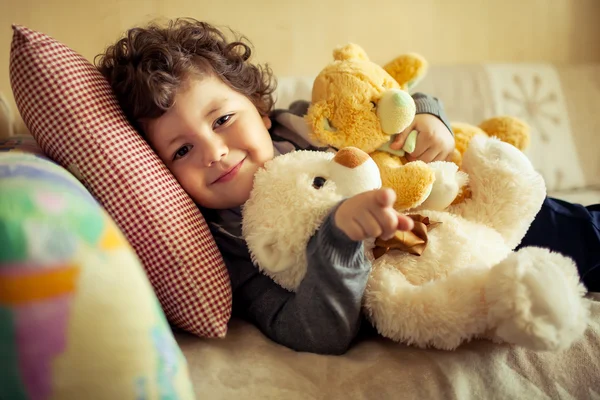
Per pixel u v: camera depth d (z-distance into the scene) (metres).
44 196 0.43
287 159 0.70
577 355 0.62
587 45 1.74
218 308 0.68
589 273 0.86
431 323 0.61
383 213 0.55
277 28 1.42
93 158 0.65
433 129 0.84
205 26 0.95
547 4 1.66
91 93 0.68
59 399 0.40
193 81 0.76
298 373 0.63
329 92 0.79
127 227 0.65
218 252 0.73
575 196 1.36
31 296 0.39
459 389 0.59
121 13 1.28
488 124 1.04
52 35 1.24
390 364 0.63
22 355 0.39
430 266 0.68
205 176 0.76
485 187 0.79
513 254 0.61
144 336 0.43
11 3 1.20
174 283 0.67
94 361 0.41
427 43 1.57
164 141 0.75
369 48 1.52
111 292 0.42
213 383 0.61
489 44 1.64
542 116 1.45
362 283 0.62
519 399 0.59
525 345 0.56
